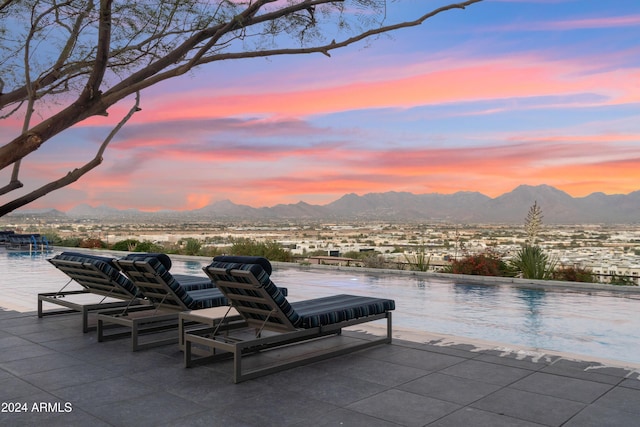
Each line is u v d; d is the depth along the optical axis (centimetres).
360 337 592
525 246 1348
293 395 393
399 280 1291
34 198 133
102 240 2636
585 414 351
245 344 428
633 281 1197
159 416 348
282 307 451
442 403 374
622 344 612
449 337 591
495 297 997
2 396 388
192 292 614
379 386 414
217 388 409
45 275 1342
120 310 591
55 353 516
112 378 435
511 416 348
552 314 812
